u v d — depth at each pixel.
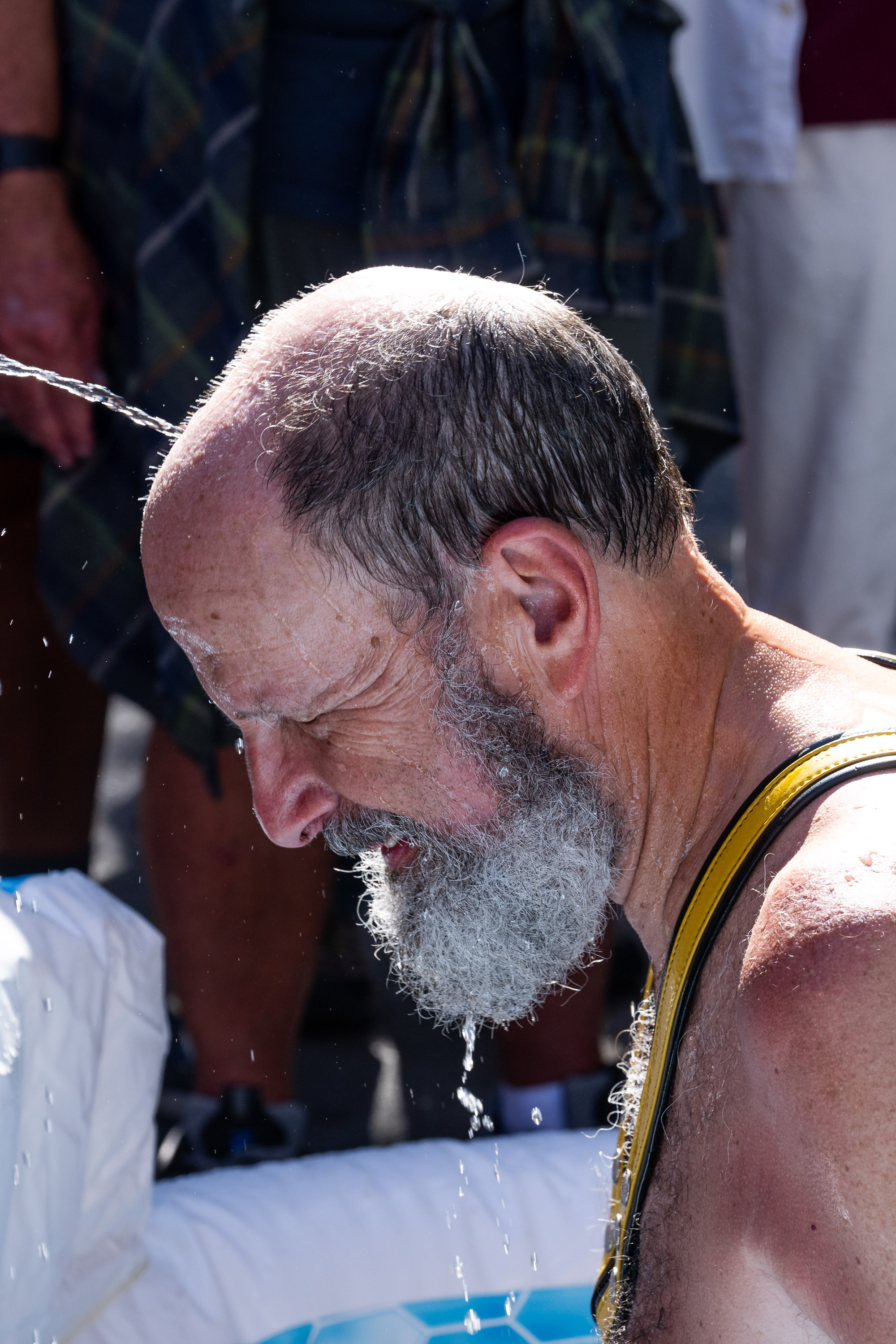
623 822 2.02
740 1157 1.74
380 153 3.96
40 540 4.39
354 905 5.73
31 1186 2.65
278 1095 4.38
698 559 2.04
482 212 4.07
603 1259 2.41
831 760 1.77
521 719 1.95
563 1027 4.39
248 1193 3.55
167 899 4.34
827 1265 1.59
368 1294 3.44
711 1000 1.83
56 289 4.16
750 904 1.78
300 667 1.92
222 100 3.92
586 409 1.94
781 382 5.73
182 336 4.02
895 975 1.51
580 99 4.17
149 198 4.05
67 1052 2.76
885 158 5.36
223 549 1.87
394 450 1.86
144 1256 3.28
